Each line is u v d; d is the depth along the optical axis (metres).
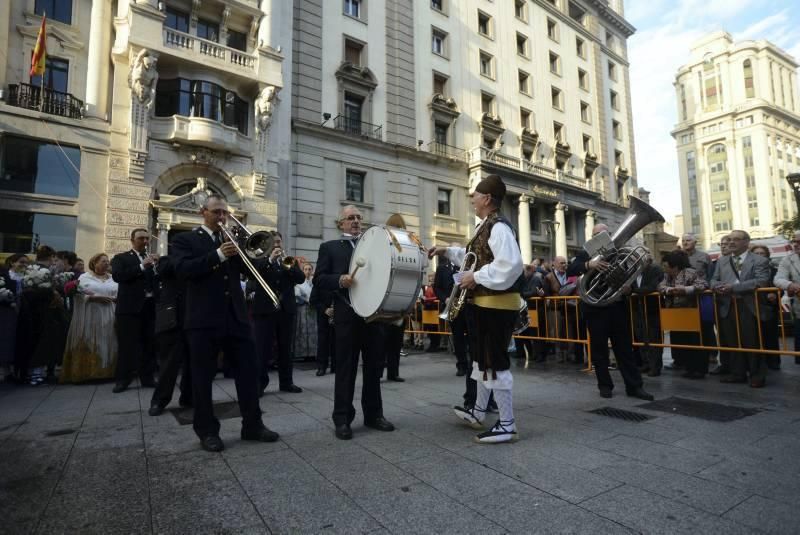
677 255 6.62
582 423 4.03
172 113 15.19
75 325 6.64
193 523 2.22
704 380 6.20
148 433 3.84
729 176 68.25
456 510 2.33
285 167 17.61
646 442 3.45
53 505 2.43
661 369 7.07
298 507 2.38
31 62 14.09
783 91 70.38
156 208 14.62
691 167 73.06
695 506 2.36
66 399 5.39
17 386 6.39
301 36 19.45
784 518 2.22
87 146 13.88
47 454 3.28
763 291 5.51
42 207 13.33
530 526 2.16
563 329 8.19
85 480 2.78
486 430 3.78
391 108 22.02
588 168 32.69
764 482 2.66
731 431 3.72
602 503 2.40
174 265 3.44
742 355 5.89
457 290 3.86
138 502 2.46
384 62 22.14
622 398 5.08
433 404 4.92
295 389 5.80
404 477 2.78
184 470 2.93
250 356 3.67
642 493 2.52
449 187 23.61
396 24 22.70
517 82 28.14
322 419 4.27
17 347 6.60
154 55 14.45
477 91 25.81
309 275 9.37
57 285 7.46
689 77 74.19
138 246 6.14
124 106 14.45
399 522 2.21
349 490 2.59
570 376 6.70
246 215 16.16
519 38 29.30
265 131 16.78
